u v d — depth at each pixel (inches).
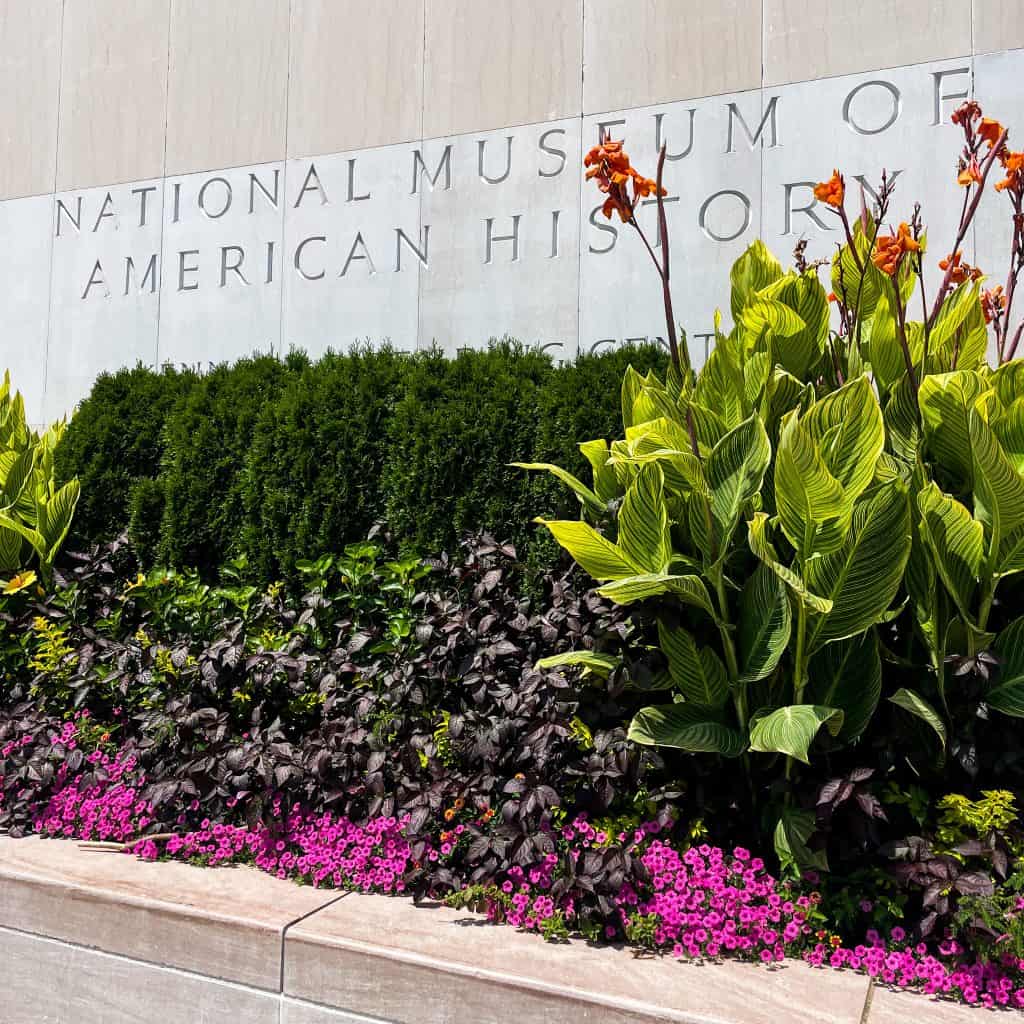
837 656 111.6
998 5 182.4
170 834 128.4
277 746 125.3
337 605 159.6
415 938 99.2
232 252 252.1
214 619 154.3
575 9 219.1
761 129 200.2
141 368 214.8
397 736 125.8
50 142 278.2
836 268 133.1
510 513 159.2
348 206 239.5
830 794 100.0
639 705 120.1
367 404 173.3
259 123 251.3
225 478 184.2
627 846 105.9
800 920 98.2
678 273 206.1
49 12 281.6
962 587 106.2
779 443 105.7
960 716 107.9
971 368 122.5
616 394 155.7
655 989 88.7
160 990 106.1
